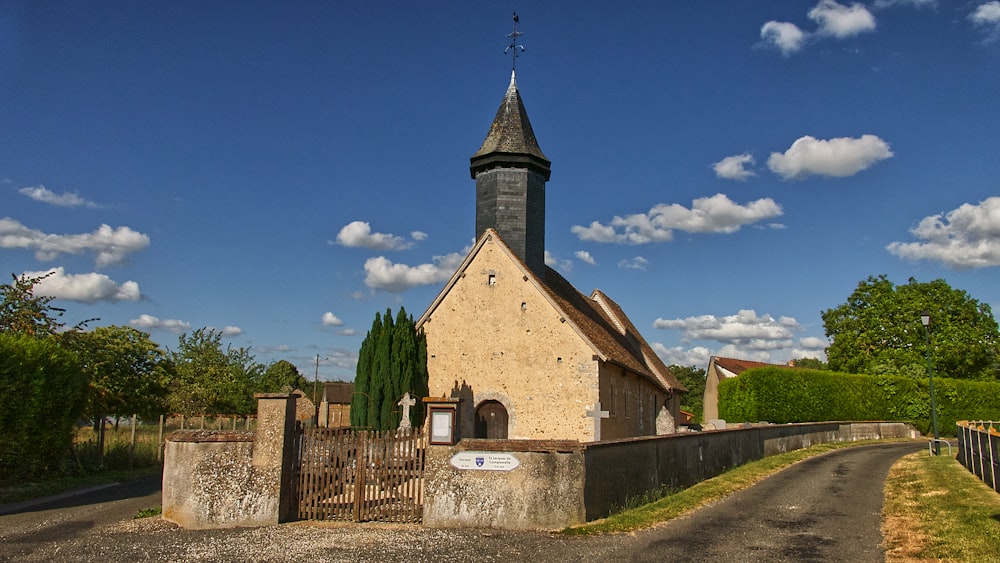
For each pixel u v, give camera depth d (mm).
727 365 62719
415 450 13383
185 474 13352
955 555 10422
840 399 45031
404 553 10906
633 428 30125
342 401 61844
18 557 10820
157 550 11203
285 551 11070
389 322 25203
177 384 43531
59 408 20000
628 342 37250
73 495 18188
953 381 47281
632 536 12211
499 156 27703
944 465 23203
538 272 28172
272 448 13312
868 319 55094
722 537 12203
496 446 13062
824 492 18016
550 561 10453
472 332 26016
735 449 24906
